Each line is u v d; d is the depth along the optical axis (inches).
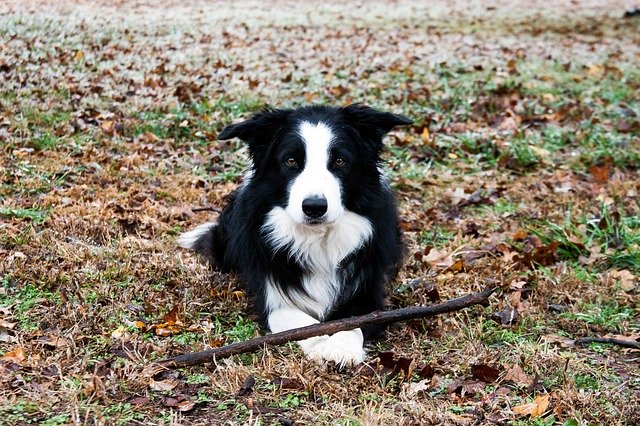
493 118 369.1
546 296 199.6
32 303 174.7
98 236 220.2
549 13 773.9
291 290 179.5
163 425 128.3
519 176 310.0
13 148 281.3
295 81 417.7
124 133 315.9
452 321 179.6
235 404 138.7
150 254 210.4
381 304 187.2
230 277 202.8
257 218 180.5
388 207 189.0
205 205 257.9
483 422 135.1
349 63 473.4
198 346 161.5
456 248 232.1
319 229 176.4
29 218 225.1
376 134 183.0
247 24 627.8
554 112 382.0
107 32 518.3
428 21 706.2
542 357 159.6
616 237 237.6
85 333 163.9
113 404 135.8
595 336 178.9
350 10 780.6
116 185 262.2
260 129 179.6
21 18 540.7
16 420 127.5
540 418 136.9
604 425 135.6
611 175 311.3
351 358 155.9
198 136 319.3
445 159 319.3
